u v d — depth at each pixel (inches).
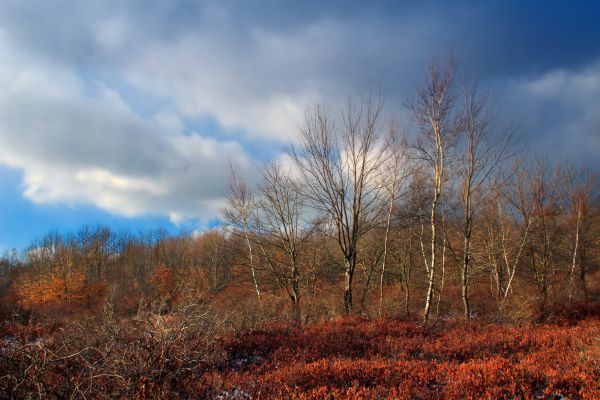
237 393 304.3
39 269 2062.0
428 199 872.3
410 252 1108.5
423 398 284.2
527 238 1042.7
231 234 1125.7
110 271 2158.0
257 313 634.8
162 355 275.9
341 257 1057.5
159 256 2247.8
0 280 2175.2
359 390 298.7
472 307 950.4
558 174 1154.7
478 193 812.0
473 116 751.1
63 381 238.2
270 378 339.3
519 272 1195.9
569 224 1210.0
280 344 480.4
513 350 431.8
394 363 374.3
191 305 389.1
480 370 326.3
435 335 548.7
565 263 1232.8
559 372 307.7
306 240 965.2
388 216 900.6
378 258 989.2
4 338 363.6
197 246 2170.3
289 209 951.6
